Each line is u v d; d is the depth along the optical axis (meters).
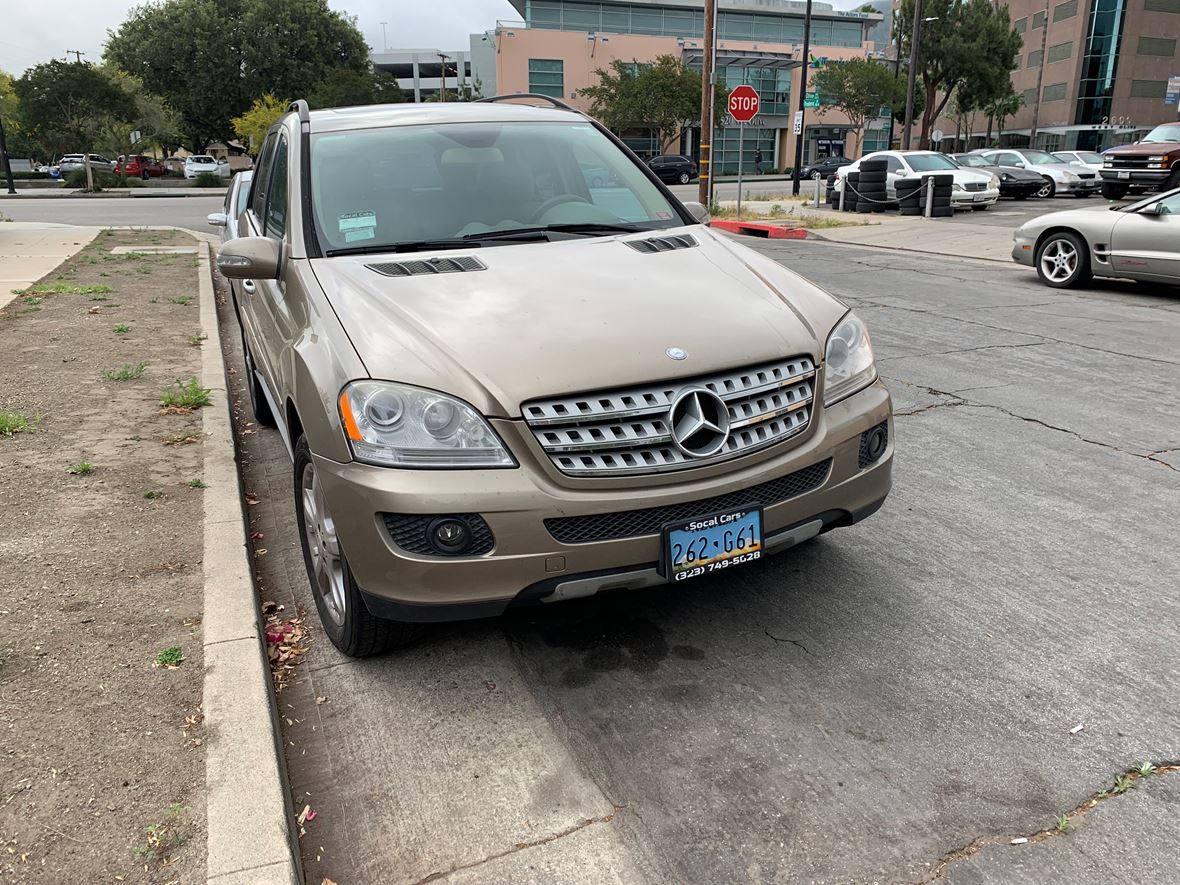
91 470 4.57
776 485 2.89
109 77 42.25
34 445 4.95
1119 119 67.94
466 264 3.32
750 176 54.59
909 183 21.42
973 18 48.72
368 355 2.76
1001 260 13.62
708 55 20.38
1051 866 2.21
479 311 2.95
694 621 3.40
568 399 2.64
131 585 3.41
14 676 2.83
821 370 3.03
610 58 53.59
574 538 2.65
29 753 2.48
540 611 3.50
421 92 92.94
